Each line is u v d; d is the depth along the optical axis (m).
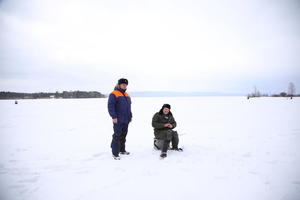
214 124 10.22
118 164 4.55
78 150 5.74
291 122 10.41
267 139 6.77
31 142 6.71
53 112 17.38
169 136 5.06
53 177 3.92
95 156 5.20
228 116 13.41
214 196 3.19
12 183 3.68
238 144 6.17
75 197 3.19
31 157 5.12
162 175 3.94
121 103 5.01
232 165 4.42
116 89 5.12
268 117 12.55
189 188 3.43
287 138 6.87
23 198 3.18
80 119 12.70
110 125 10.32
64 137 7.48
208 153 5.27
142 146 6.11
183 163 4.55
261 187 3.46
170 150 5.54
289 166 4.34
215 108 19.88
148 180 3.73
